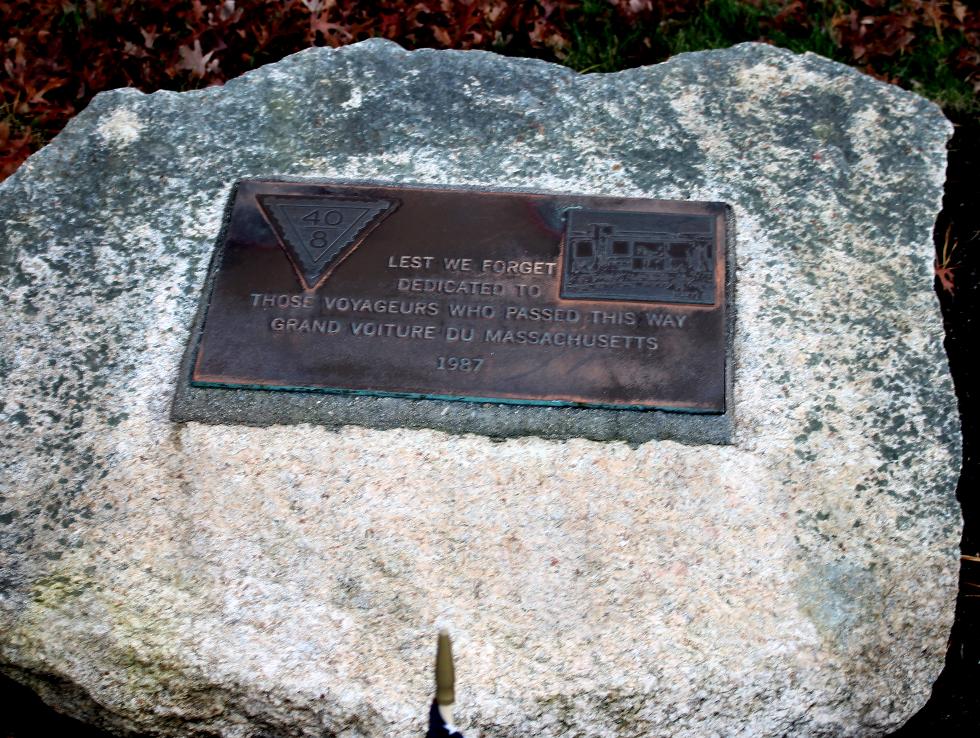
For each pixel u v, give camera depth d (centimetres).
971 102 261
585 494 195
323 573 191
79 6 271
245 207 213
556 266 206
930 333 205
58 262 211
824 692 187
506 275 206
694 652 187
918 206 215
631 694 185
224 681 187
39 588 191
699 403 199
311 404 200
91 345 205
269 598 190
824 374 202
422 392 200
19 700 202
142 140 221
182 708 188
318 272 207
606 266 206
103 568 191
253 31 266
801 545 192
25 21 271
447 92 225
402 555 191
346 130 221
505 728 185
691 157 218
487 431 198
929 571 192
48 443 198
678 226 210
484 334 202
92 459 197
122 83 262
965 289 239
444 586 190
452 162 218
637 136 221
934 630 191
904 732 201
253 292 206
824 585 190
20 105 261
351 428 199
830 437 198
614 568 191
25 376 203
